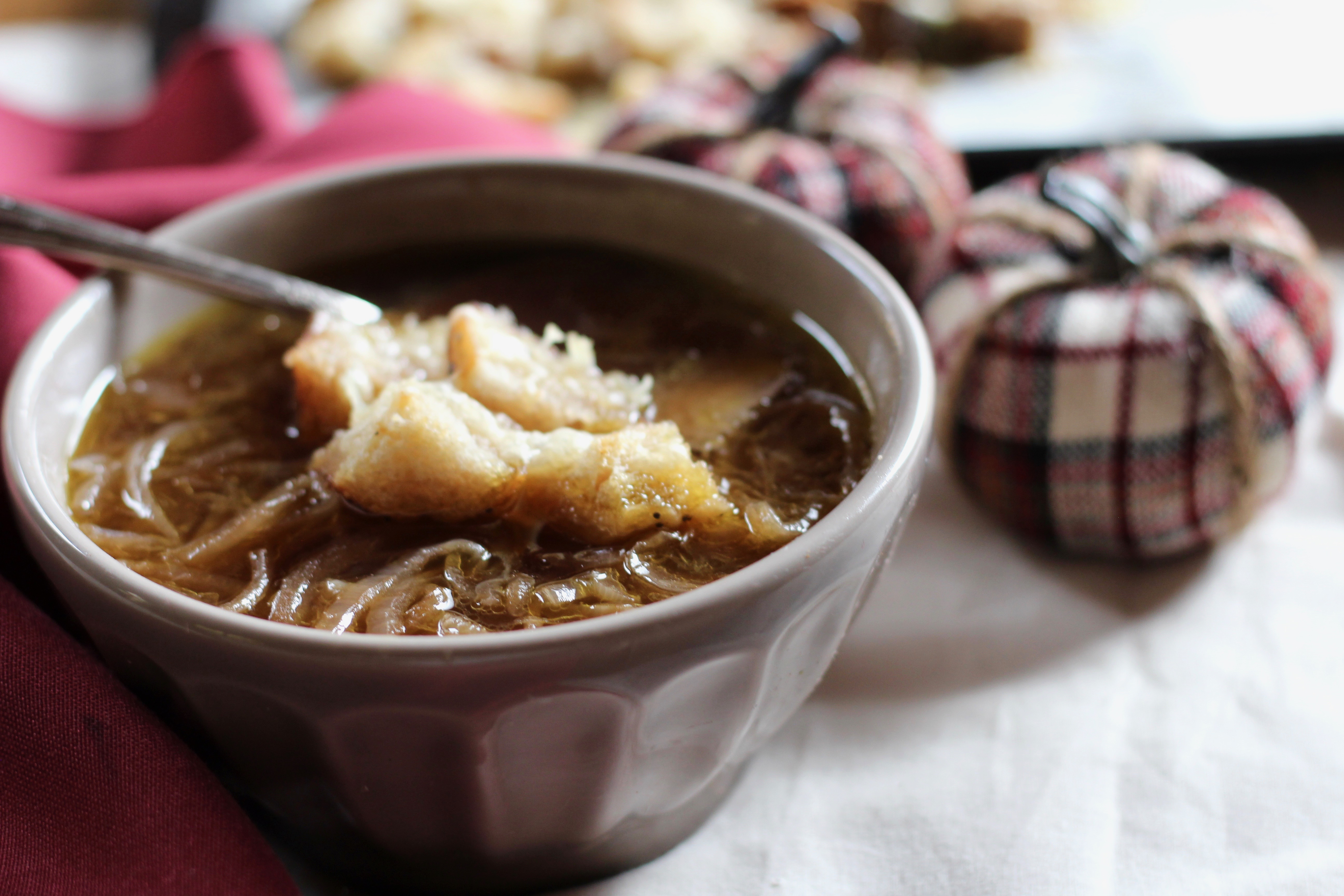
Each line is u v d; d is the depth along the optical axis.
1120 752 0.38
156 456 0.36
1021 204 0.44
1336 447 0.44
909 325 0.35
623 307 0.39
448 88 0.60
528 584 0.33
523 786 0.33
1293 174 0.53
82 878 0.33
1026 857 0.36
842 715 0.39
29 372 0.35
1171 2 0.62
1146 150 0.45
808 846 0.36
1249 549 0.42
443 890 0.35
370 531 0.35
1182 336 0.41
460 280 0.40
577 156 0.45
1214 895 0.35
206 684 0.32
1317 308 0.42
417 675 0.31
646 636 0.31
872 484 0.33
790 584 0.32
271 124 0.49
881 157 0.48
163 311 0.38
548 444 0.35
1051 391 0.41
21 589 0.37
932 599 0.41
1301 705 0.38
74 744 0.33
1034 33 0.59
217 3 0.63
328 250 0.40
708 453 0.36
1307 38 0.58
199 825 0.33
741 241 0.39
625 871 0.36
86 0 0.71
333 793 0.33
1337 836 0.36
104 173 0.50
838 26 0.49
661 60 0.63
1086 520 0.41
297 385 0.37
